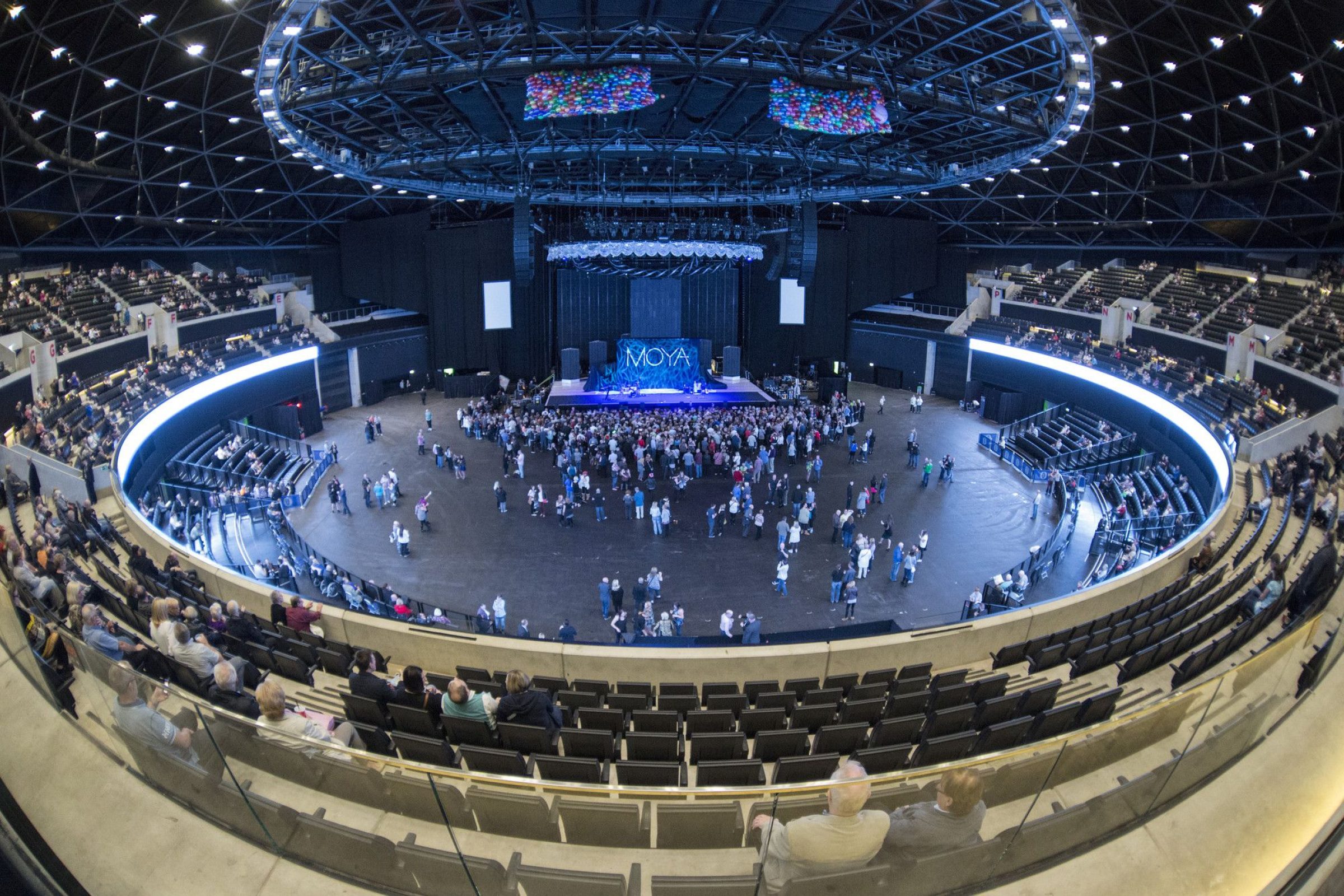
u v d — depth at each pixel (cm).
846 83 2298
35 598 914
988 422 4616
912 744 807
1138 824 564
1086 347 4334
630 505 3066
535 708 730
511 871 482
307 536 2775
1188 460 3091
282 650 1071
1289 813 573
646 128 3030
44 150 2744
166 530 2333
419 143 3134
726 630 1834
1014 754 522
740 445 3644
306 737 545
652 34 2128
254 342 4216
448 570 2520
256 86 2080
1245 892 523
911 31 2297
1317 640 728
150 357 3500
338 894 504
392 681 1055
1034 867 532
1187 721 589
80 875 503
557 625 2173
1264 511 2031
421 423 4528
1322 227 3525
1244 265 4181
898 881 494
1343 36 2417
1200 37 2783
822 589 2406
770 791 489
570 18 2056
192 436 3369
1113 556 2469
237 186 4069
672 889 474
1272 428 2620
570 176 4050
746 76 2234
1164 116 3375
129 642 786
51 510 1805
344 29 1956
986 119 2589
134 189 3556
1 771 548
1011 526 2917
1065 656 1164
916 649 1217
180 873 511
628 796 520
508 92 2456
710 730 888
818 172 3806
